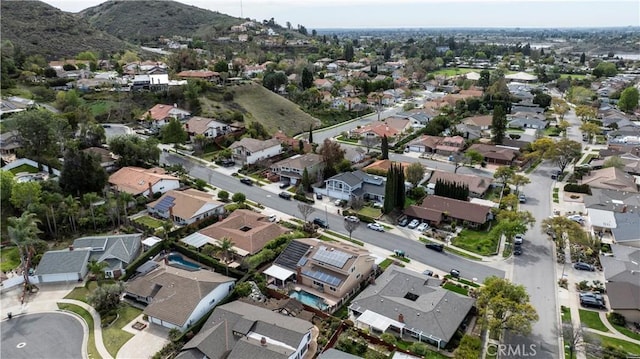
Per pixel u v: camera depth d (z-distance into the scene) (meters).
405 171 106.69
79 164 90.62
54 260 70.06
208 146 131.00
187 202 88.94
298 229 84.38
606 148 137.12
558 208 95.19
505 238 82.69
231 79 189.75
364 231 85.31
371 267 71.94
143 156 111.38
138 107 155.00
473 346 52.00
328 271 67.25
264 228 79.88
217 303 63.22
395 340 54.88
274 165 113.31
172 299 60.28
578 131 160.75
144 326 58.69
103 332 57.56
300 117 172.62
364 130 149.50
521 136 152.00
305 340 53.47
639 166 113.19
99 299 61.12
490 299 55.94
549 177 114.75
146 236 81.06
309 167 108.06
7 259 73.69
